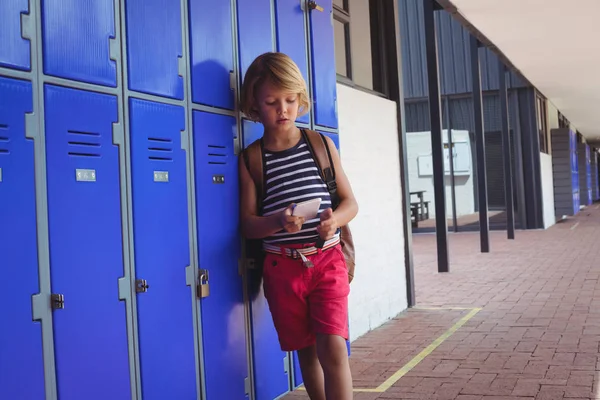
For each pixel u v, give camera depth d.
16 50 2.20
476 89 12.27
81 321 2.41
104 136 2.54
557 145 21.94
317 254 3.07
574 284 7.93
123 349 2.59
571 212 22.00
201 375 3.03
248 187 3.27
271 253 3.17
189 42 3.04
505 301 6.93
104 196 2.53
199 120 3.08
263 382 3.49
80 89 2.45
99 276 2.49
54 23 2.35
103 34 2.56
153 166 2.78
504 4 9.26
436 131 9.43
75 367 2.37
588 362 4.34
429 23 9.23
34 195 2.25
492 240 15.20
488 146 18.06
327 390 2.97
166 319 2.83
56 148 2.33
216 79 3.21
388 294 6.19
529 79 16.28
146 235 2.73
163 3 2.89
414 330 5.64
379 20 6.69
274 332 3.61
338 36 5.81
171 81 2.91
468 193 18.19
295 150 3.18
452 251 12.90
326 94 4.21
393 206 6.46
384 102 6.39
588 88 18.02
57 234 2.32
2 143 2.15
